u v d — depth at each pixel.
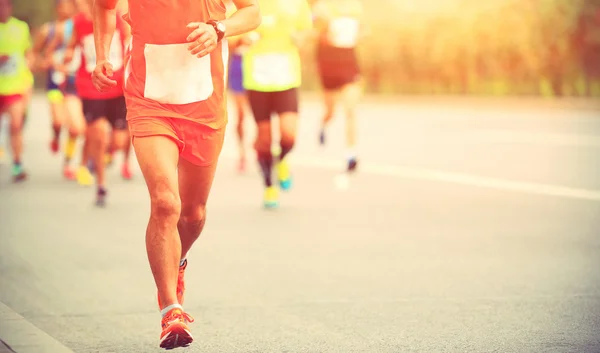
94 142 20.80
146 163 8.96
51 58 26.67
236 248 15.89
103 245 16.25
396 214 19.50
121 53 19.66
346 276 13.62
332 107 27.30
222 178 26.23
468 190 22.92
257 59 20.05
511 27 54.12
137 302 12.17
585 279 13.34
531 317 11.19
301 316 11.37
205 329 10.80
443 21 58.53
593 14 50.94
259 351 9.89
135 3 9.19
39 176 27.00
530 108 50.03
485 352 9.71
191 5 9.15
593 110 48.03
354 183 24.56
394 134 37.94
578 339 10.19
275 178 21.45
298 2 19.94
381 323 10.98
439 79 59.44
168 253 8.85
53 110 29.30
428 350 9.83
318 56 26.69
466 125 41.31
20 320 10.71
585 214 19.28
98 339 10.41
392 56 61.91
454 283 13.11
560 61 52.28
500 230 17.47
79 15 20.41
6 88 25.02
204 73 9.24
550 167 26.84
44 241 16.66
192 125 9.24
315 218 19.11
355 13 25.36
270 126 20.45
